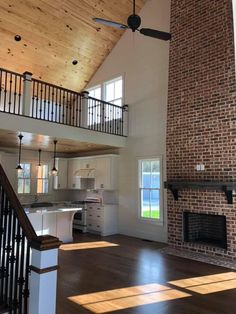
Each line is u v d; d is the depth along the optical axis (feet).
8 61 22.71
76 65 26.08
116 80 26.09
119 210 24.31
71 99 26.16
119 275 13.39
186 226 18.71
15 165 24.85
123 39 25.43
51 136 18.85
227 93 16.97
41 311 5.74
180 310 9.78
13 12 19.90
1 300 7.48
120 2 22.77
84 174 26.27
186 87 19.29
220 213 16.72
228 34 17.17
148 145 22.44
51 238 6.01
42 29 21.85
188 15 19.60
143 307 9.98
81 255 16.96
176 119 19.72
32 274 5.97
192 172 18.45
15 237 7.10
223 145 16.93
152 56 22.86
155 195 21.75
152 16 23.15
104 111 24.00
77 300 10.49
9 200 7.41
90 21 23.07
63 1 20.81
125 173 24.14
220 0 17.76
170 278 13.05
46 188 28.17
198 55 18.72
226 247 16.49
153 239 21.43
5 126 16.35
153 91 22.52
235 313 9.61
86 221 24.81
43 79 25.67
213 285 12.22
